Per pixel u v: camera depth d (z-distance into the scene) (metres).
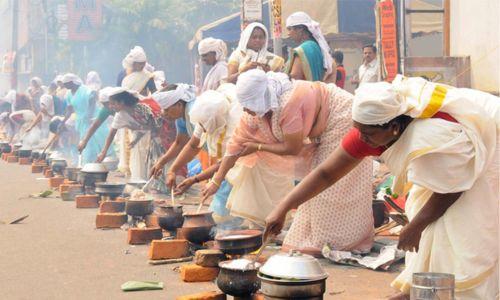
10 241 6.74
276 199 6.44
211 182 6.08
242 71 8.28
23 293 4.91
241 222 6.82
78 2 33.12
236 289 4.33
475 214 3.84
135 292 4.89
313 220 5.74
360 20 16.95
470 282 3.83
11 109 22.47
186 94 7.39
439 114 3.76
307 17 7.08
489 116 3.83
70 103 13.30
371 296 4.69
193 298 4.46
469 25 10.01
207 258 5.15
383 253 5.57
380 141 3.78
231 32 19.72
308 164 5.87
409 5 11.56
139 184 8.60
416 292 3.47
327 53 7.07
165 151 9.70
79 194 9.62
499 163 3.90
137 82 11.19
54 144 14.14
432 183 3.76
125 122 9.74
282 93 5.72
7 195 10.23
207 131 6.55
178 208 6.22
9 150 17.80
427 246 3.94
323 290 3.79
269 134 5.84
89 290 4.96
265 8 16.33
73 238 6.83
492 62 9.59
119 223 7.37
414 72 9.98
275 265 3.79
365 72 12.77
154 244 5.74
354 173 5.70
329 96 5.77
